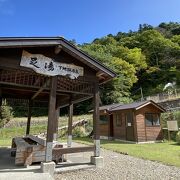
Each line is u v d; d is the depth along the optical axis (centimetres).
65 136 2123
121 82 3181
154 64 4934
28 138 998
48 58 664
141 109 1582
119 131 1738
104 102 3133
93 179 550
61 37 642
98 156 709
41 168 596
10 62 604
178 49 4844
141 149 1129
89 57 694
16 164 662
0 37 548
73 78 700
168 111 2061
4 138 1878
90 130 2205
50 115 629
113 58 3634
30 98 1191
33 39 596
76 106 3228
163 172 628
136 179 553
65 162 735
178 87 3738
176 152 1009
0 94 998
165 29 7738
